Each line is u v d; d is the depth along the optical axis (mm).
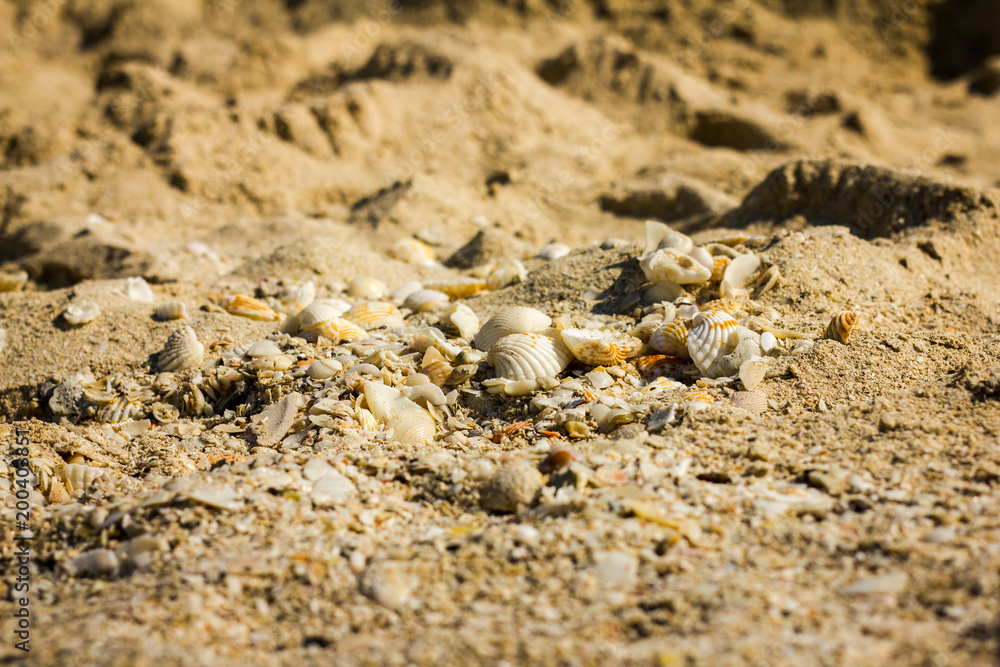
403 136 12680
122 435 4227
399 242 8602
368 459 3180
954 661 1866
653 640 2057
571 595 2291
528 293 5781
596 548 2471
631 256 5738
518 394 4027
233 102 12297
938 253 5938
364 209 10547
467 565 2469
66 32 20953
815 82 16797
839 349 4141
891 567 2289
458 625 2203
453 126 12734
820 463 2982
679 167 11922
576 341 4254
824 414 3473
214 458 3730
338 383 4195
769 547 2477
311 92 15414
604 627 2139
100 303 5723
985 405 3340
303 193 11453
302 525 2725
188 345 4836
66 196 10836
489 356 4309
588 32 18109
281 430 3893
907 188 6832
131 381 4672
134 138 12008
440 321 5148
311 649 2152
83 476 3672
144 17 20484
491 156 12352
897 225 6746
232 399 4449
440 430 3883
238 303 5754
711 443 3158
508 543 2549
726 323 4328
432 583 2412
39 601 2508
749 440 3186
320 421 3814
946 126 14930
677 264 5008
